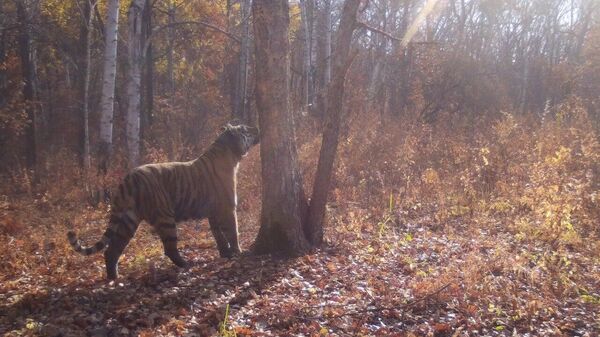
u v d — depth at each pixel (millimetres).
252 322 5691
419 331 5684
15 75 23031
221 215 8008
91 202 13438
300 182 8367
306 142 14828
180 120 23531
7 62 23141
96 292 6352
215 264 7715
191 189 7570
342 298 6473
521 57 34188
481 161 12688
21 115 20312
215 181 7863
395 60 27203
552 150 13031
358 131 15758
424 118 22000
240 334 5359
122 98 26344
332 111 8320
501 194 11375
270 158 8000
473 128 18578
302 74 24641
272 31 7641
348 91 19781
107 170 14250
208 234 9930
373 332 5590
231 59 27141
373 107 20906
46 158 21438
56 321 5406
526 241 9117
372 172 13008
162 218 7246
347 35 8352
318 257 8008
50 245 9094
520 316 6047
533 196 10281
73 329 5273
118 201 6973
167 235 7285
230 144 8133
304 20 22812
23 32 21562
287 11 7719
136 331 5320
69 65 29953
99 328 5281
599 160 12258
